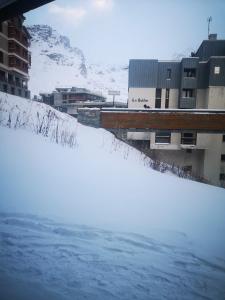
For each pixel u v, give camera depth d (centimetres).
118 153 1125
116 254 262
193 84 2181
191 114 1808
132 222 346
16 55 2986
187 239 316
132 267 244
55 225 303
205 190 642
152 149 2269
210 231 349
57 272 221
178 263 261
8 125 775
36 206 343
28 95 3569
